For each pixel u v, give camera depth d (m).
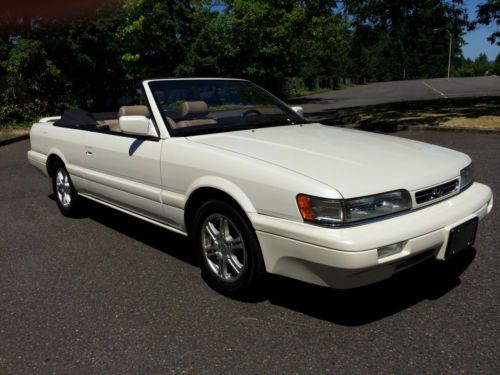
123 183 3.94
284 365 2.38
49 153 5.18
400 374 2.26
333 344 2.55
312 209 2.50
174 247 4.17
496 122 10.09
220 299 3.14
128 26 19.02
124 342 2.66
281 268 2.73
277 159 2.88
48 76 16.62
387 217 2.58
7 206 5.76
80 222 5.02
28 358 2.55
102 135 4.20
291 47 25.84
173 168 3.36
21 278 3.61
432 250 2.75
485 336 2.54
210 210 3.12
